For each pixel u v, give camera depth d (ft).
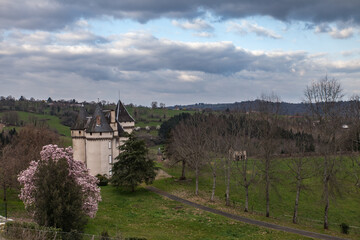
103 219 142.20
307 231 132.77
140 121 636.48
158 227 134.72
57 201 101.86
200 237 122.31
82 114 255.91
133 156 194.29
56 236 92.48
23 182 125.18
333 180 150.61
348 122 165.68
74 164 138.31
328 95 143.02
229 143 182.80
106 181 225.76
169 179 239.71
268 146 156.97
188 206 171.01
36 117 627.46
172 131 256.32
